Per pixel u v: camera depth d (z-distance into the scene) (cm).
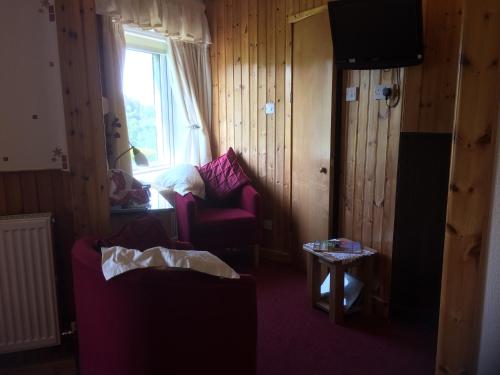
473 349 155
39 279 199
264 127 369
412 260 266
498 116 138
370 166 272
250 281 164
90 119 202
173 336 151
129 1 316
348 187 296
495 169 141
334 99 295
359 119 278
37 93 192
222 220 329
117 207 238
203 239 324
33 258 196
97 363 167
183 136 405
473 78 137
